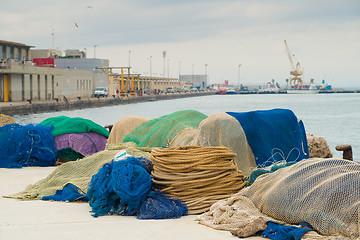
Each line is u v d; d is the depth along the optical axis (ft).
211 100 448.24
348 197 13.44
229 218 14.90
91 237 13.80
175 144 25.61
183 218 16.26
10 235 13.91
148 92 449.89
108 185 17.02
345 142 92.02
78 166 22.29
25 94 217.77
